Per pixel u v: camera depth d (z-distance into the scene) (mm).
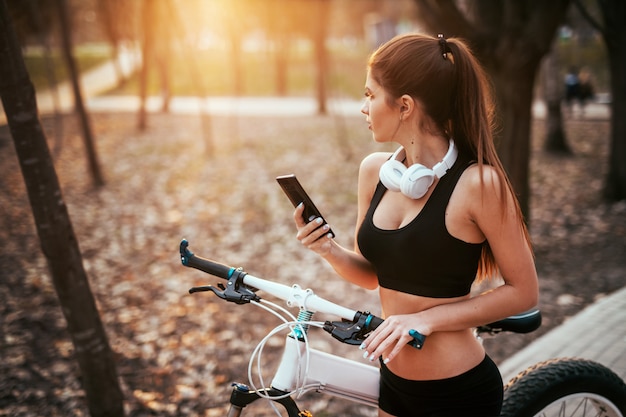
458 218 1574
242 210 9836
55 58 37344
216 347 5066
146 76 18641
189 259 1752
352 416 3818
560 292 6066
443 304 1639
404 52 1603
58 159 14211
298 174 12555
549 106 14453
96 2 33344
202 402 4168
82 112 11445
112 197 10820
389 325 1520
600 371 2057
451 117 1629
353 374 1834
